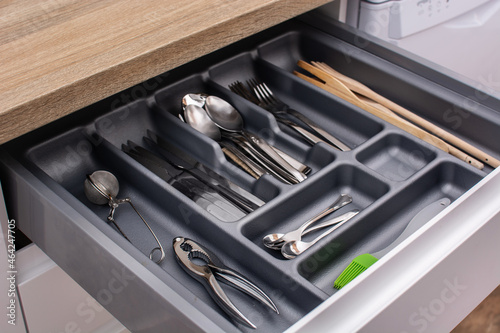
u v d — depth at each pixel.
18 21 0.82
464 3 1.33
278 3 0.89
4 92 0.68
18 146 0.83
